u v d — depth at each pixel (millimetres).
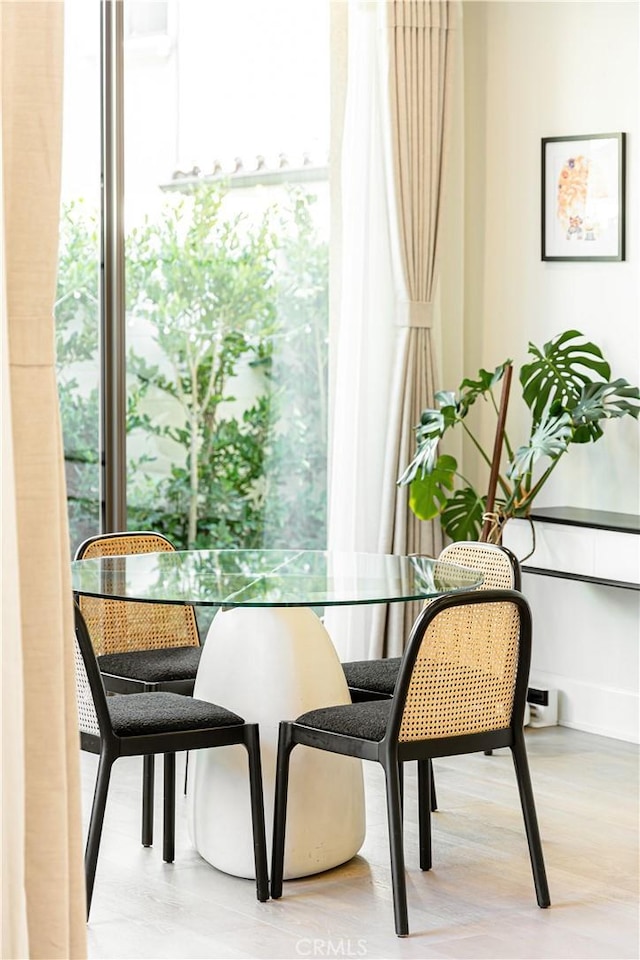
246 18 5277
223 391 5355
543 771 4469
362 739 3082
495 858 3617
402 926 3061
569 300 5199
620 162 4945
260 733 3381
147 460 5191
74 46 4941
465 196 5602
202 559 3824
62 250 4938
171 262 5195
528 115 5328
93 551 4078
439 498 5219
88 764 4484
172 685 3719
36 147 1757
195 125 5215
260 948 2990
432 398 5414
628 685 4879
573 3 5129
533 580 5180
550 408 4828
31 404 1780
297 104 5402
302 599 3051
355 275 5328
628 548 4555
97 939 3031
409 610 5328
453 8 5383
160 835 3795
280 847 3295
